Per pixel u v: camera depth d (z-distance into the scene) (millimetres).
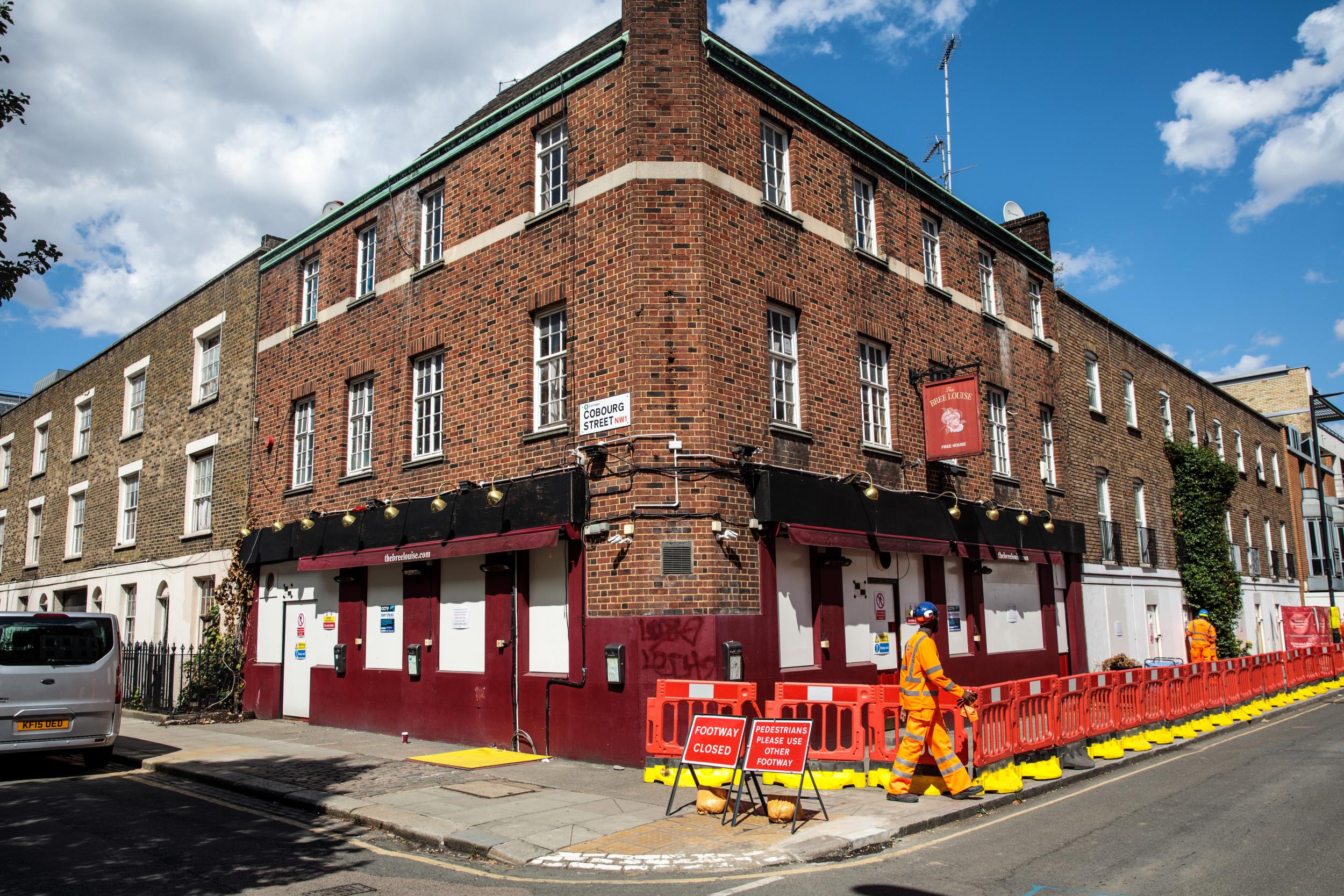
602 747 10914
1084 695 11109
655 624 10742
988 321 18125
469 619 13133
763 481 11680
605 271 11891
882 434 14859
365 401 15961
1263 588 31891
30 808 9219
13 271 8000
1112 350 23688
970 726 10086
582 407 11875
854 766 9359
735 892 6035
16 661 11023
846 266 14383
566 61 15125
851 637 13273
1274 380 41906
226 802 9469
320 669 15648
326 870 6809
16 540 28578
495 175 13789
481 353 13523
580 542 11484
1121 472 23062
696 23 12234
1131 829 7605
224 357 19812
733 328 11945
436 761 11227
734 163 12484
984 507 16531
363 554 14562
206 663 17609
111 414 24156
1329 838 7172
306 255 17828
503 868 6863
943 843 7277
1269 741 13016
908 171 16250
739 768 7801
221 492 19125
